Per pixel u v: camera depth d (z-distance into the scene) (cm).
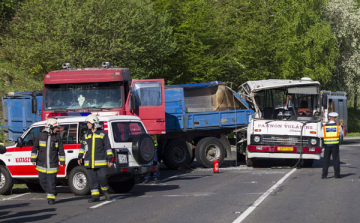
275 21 5828
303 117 2725
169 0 4762
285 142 2705
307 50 6047
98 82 2355
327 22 6612
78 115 2258
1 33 5309
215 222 1284
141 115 2598
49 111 2361
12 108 3369
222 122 2956
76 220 1386
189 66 4744
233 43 5191
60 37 3838
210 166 2931
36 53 3978
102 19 3894
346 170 2606
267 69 5512
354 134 8100
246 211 1427
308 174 2425
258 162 3142
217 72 4884
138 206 1586
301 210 1430
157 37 4272
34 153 1725
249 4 5469
